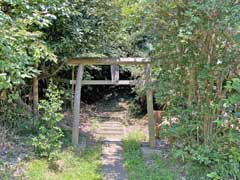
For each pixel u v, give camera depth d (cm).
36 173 438
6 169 427
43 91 725
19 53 328
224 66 445
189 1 410
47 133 513
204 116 478
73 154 538
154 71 571
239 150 428
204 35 441
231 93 445
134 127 775
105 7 566
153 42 521
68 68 750
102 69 965
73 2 552
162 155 545
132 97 956
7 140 514
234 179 419
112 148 611
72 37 564
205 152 457
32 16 380
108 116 860
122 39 671
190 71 487
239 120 439
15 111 574
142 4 438
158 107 727
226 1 378
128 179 460
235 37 399
